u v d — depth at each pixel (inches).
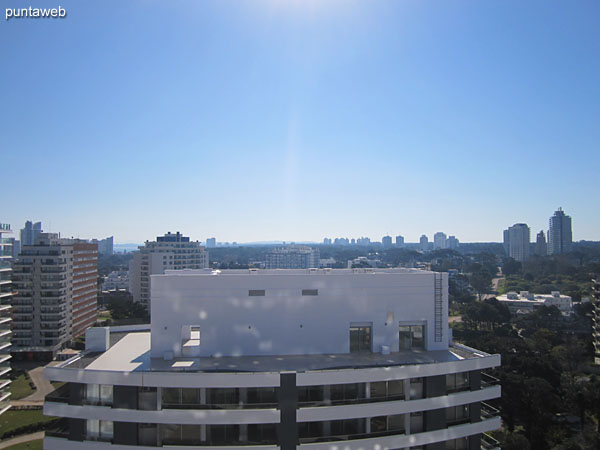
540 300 7209.6
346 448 1464.1
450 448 1628.9
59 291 5260.8
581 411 3019.2
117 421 1462.8
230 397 1477.6
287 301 1702.8
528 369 3494.1
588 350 5012.3
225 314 1678.2
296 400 1448.1
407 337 1807.3
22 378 4328.3
